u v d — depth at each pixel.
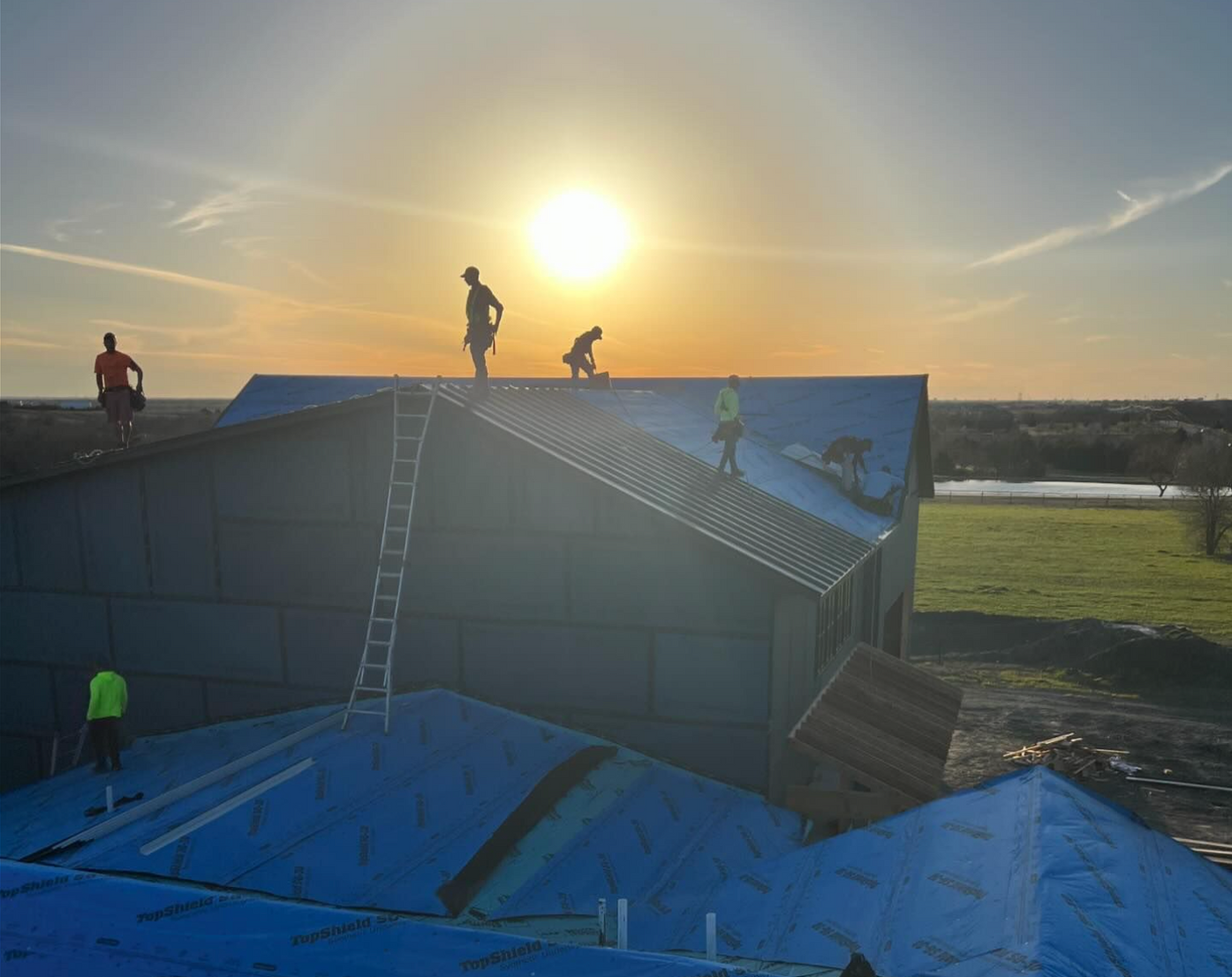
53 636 16.30
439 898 8.66
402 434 13.97
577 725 13.41
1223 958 6.08
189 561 15.32
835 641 16.09
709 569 12.61
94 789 12.48
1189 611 39.59
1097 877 6.84
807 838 11.59
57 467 15.62
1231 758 22.09
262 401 26.23
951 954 6.22
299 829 9.68
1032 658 32.28
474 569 13.80
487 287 15.08
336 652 14.63
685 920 8.16
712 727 12.71
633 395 23.70
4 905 6.38
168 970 5.71
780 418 24.61
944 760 13.66
